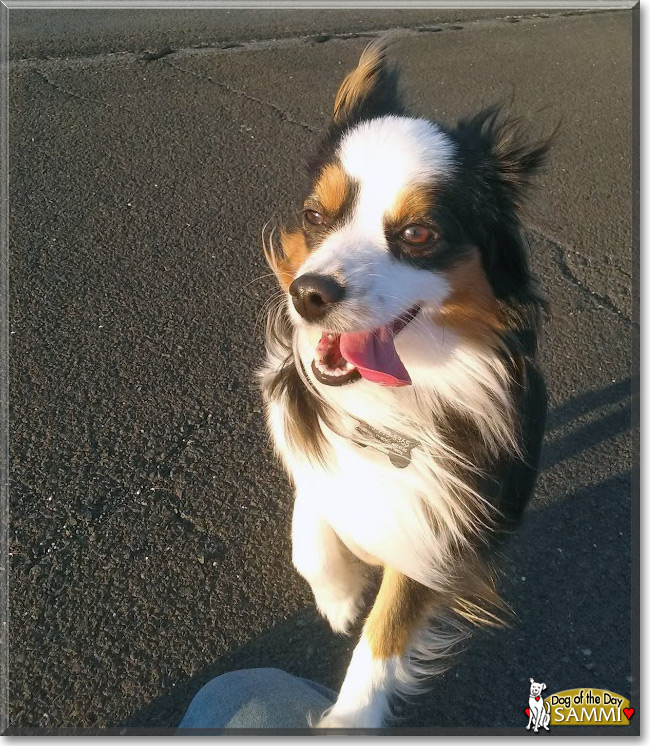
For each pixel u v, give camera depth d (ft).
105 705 1.26
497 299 1.21
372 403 1.19
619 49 4.00
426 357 1.20
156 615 1.39
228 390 1.83
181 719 1.26
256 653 1.37
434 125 1.22
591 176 2.85
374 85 1.40
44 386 1.79
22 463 1.62
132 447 1.68
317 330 1.13
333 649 1.40
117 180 2.53
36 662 1.30
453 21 4.21
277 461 1.67
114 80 3.15
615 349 2.08
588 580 1.53
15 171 2.52
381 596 1.24
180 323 2.01
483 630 1.43
